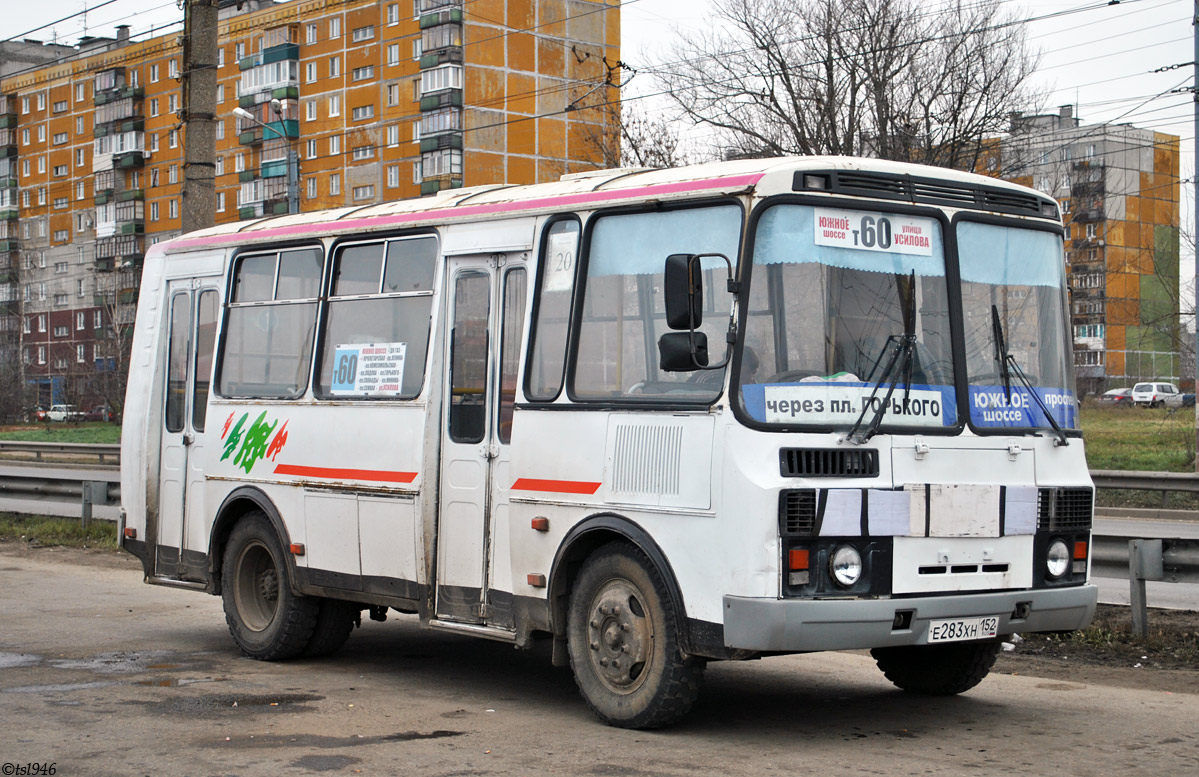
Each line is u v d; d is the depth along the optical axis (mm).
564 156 57469
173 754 6461
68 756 6422
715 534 6496
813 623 6289
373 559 8625
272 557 9523
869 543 6535
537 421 7578
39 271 79188
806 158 6883
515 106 56406
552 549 7410
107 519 17094
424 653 9875
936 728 7125
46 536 16828
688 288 6434
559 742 6750
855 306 6777
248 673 8891
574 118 57531
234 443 9875
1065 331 7688
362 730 7047
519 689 8383
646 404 6949
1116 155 75312
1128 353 78375
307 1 62719
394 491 8469
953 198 7238
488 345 8023
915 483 6695
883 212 6957
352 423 8852
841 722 7293
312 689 8305
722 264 6723
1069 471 7391
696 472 6625
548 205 7766
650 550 6797
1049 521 7215
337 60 61562
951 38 33375
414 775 6035
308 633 9367
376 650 10023
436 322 8359
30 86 78812
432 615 8203
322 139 62594
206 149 16672
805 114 34844
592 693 7211
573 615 7328
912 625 6574
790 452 6422
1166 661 9023
